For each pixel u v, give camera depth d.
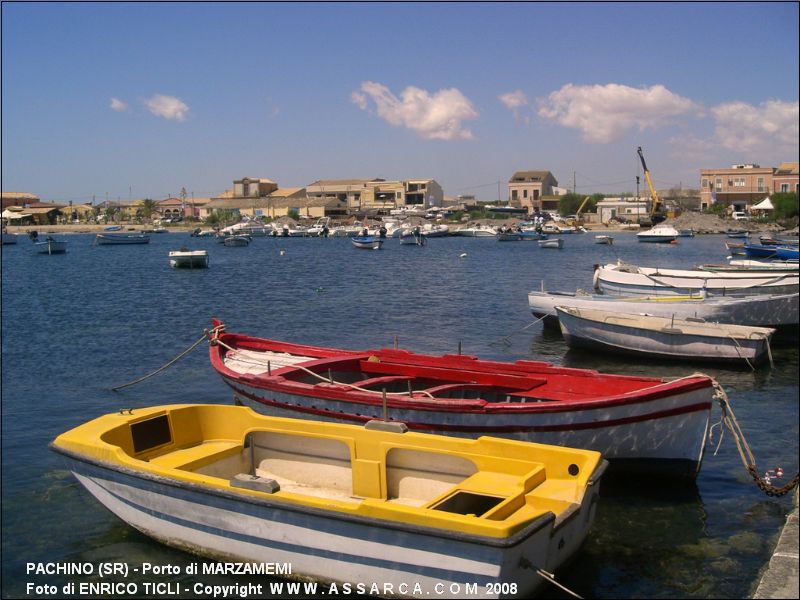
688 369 21.20
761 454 13.99
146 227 176.62
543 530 8.21
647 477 12.23
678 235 105.06
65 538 10.73
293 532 8.91
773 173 139.00
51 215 183.88
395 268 63.94
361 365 15.70
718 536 10.56
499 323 30.86
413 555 8.20
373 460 10.27
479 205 192.12
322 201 176.00
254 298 41.31
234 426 11.63
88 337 28.38
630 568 9.62
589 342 23.08
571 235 132.62
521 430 11.99
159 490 9.84
